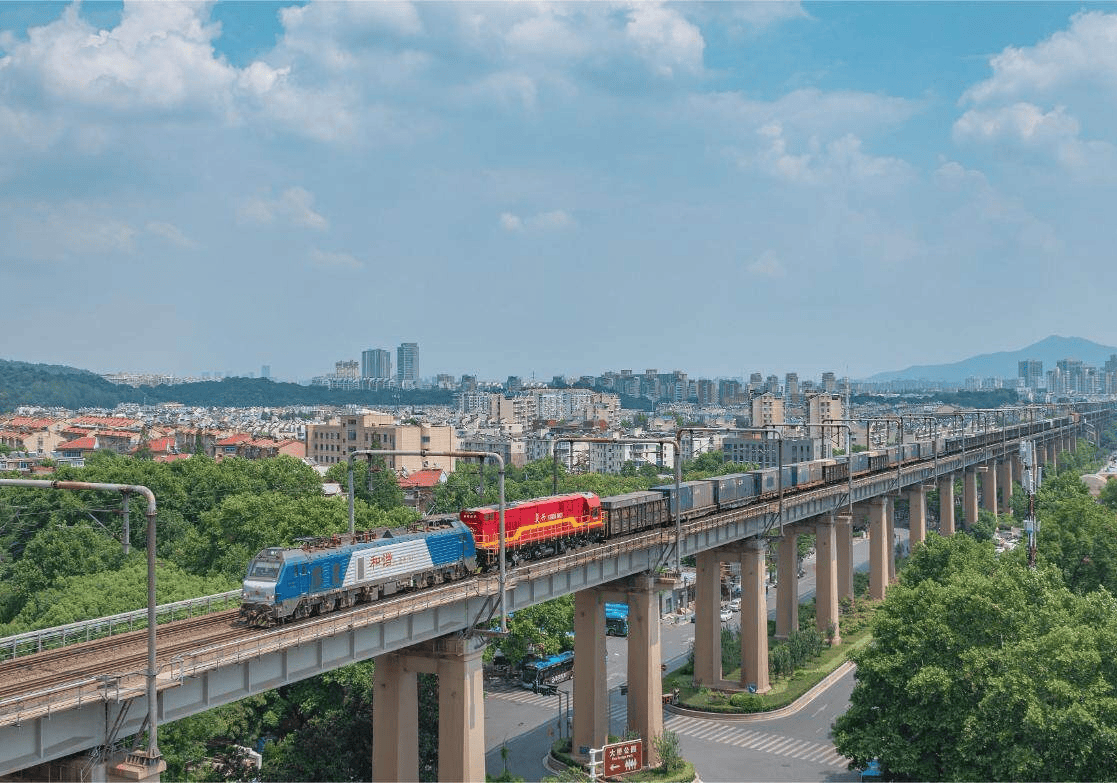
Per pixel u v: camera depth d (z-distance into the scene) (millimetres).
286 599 64438
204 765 82312
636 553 94375
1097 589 114188
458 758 73062
